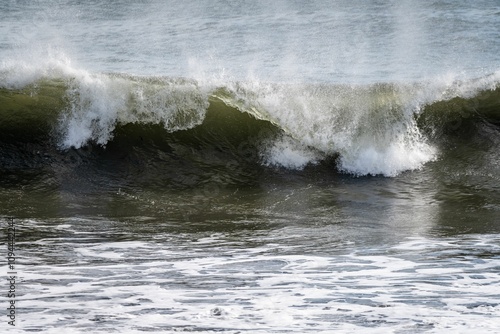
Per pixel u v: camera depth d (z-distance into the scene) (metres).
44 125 44.25
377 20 73.81
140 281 26.03
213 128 45.62
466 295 24.41
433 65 58.03
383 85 48.97
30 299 23.83
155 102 45.88
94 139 44.28
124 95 45.72
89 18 74.81
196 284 25.70
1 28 70.06
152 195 40.31
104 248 30.72
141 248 30.81
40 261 28.53
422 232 33.97
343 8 78.38
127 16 75.62
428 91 48.44
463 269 27.62
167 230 34.06
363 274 27.03
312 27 71.25
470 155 45.59
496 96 48.75
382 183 43.16
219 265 28.27
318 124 46.00
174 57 60.25
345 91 48.12
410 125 46.78
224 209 38.16
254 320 21.94
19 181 41.06
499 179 43.50
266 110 46.56
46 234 32.78
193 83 47.50
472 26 71.12
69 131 44.22
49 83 46.25
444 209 38.56
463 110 47.72
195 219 36.19
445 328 21.19
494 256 29.53
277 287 25.39
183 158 44.03
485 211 38.19
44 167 42.34
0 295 24.19
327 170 44.50
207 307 23.14
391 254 29.97
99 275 26.73
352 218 36.69
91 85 45.78
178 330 21.02
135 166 43.25
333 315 22.39
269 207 38.66
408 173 44.34
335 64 58.25
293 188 42.31
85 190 40.69
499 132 46.84
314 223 35.66
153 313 22.52
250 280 26.27
